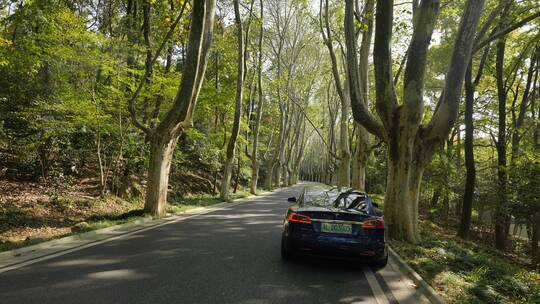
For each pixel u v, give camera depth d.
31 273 5.10
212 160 23.23
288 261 6.41
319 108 43.72
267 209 16.69
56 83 13.18
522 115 20.94
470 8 8.74
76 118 12.05
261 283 5.08
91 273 5.20
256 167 30.14
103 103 13.24
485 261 7.85
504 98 18.34
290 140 52.97
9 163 13.35
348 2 10.05
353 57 9.99
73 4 15.88
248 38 25.05
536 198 14.36
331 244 5.82
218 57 24.80
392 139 9.26
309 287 5.04
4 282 4.68
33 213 10.12
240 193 27.78
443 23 18.19
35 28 11.77
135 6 15.91
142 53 13.89
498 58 18.28
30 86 12.45
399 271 6.22
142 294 4.42
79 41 11.38
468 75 16.03
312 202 6.54
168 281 4.97
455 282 5.70
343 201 6.55
